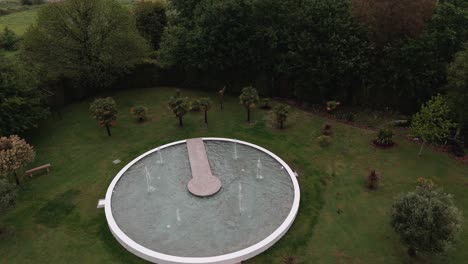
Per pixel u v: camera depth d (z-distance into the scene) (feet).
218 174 95.55
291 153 104.94
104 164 101.76
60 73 129.59
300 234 75.82
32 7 232.94
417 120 99.25
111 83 139.74
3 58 110.42
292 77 135.85
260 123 122.52
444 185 89.51
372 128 117.08
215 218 80.33
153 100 141.49
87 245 74.69
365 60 119.85
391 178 92.68
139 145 111.04
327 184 91.25
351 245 72.95
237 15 130.31
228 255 69.31
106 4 130.41
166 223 79.15
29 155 90.07
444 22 113.29
